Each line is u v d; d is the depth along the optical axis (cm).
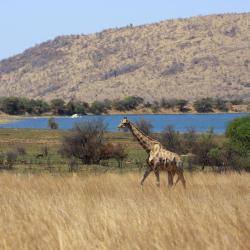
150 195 4497
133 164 14800
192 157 13288
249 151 12025
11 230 2705
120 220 2795
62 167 13112
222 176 7200
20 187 5162
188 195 4316
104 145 16175
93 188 5034
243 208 3120
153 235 2523
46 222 2783
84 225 2706
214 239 2416
